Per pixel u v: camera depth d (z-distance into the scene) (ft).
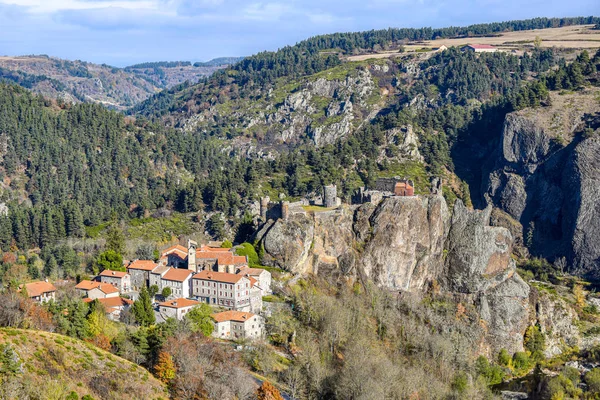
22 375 483.92
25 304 609.01
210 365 581.12
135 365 558.56
